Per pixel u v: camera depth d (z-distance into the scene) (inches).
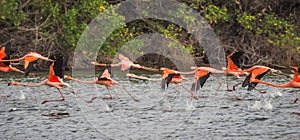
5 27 2992.1
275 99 2053.4
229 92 2208.4
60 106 1895.9
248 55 3297.2
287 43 3181.6
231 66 2004.2
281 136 1482.5
